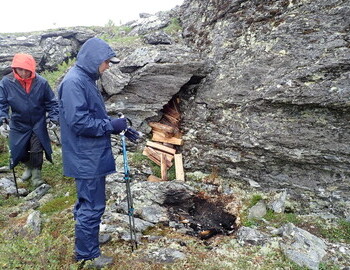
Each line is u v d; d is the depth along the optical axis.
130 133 3.78
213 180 6.02
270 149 5.34
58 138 6.88
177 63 6.25
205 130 6.29
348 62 4.52
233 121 5.87
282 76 5.19
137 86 6.49
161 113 6.85
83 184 3.27
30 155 5.48
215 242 4.30
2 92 4.90
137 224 4.52
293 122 5.18
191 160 6.35
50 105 5.34
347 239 4.26
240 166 5.85
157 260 3.75
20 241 3.78
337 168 4.95
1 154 6.85
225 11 6.49
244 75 5.77
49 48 10.38
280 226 4.59
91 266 3.53
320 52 4.84
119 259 3.73
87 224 3.29
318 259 3.75
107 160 3.34
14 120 5.22
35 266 3.36
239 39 6.13
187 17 8.14
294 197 5.30
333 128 4.85
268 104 5.37
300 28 5.15
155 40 7.83
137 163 6.34
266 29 5.67
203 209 5.32
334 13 4.80
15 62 4.65
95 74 3.21
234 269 3.65
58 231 4.28
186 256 3.86
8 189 5.63
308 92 4.84
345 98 4.53
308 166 5.23
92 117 3.28
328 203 5.00
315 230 4.48
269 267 3.69
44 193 5.61
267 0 5.72
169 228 4.59
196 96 6.65
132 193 5.30
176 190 5.41
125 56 7.43
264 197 5.39
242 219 4.92
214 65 6.45
